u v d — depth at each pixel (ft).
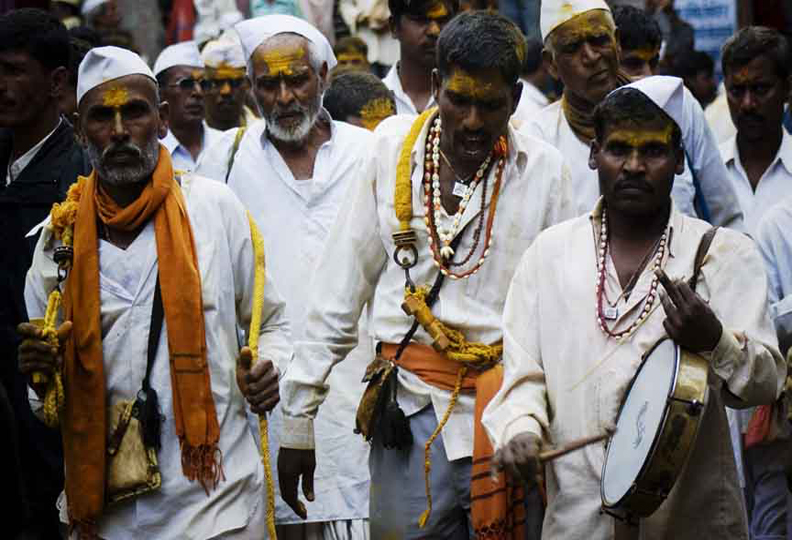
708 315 20.61
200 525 24.91
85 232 25.40
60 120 30.45
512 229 25.02
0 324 29.40
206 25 52.70
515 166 25.09
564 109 31.65
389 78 37.04
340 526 31.55
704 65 49.06
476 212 24.97
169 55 40.47
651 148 22.20
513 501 24.22
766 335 21.63
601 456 21.88
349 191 25.95
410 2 35.53
